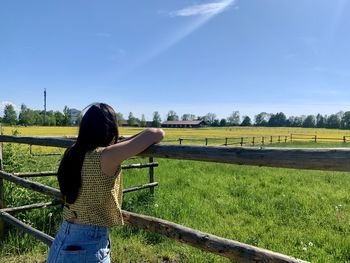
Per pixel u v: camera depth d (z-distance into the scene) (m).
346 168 1.71
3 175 5.41
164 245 5.44
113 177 2.13
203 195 8.91
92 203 2.13
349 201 8.73
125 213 3.14
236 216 7.13
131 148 2.09
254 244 5.50
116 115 2.25
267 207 7.84
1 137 5.53
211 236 2.50
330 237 5.92
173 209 7.01
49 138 4.25
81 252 2.12
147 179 10.71
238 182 11.03
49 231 5.77
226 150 2.20
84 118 2.18
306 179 12.25
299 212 7.48
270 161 1.99
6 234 5.48
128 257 4.98
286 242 5.73
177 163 15.93
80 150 2.14
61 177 2.18
